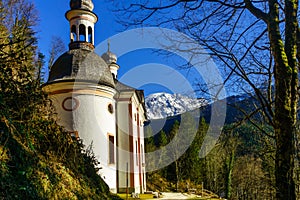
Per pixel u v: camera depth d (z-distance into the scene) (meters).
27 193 4.86
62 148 7.70
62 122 19.41
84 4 23.28
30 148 5.96
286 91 4.29
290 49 4.40
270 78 5.91
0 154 4.75
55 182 6.11
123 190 23.47
